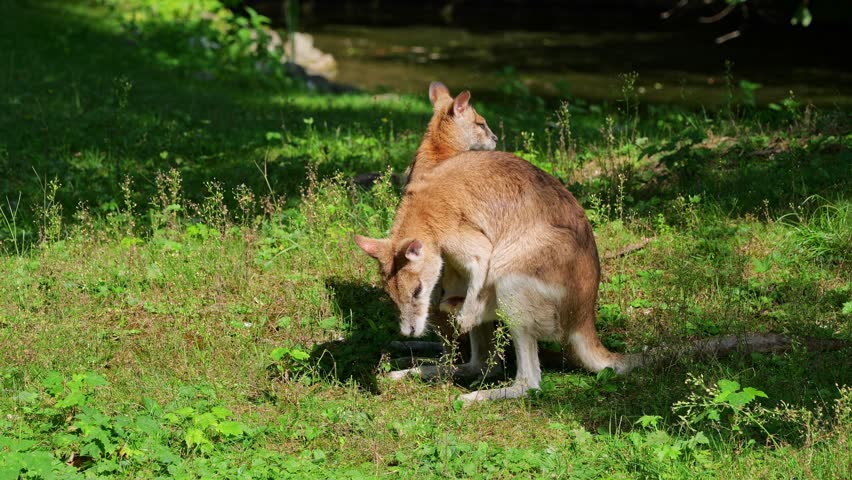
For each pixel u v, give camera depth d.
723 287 12.37
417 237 10.14
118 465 8.35
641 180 16.23
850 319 11.36
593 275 10.48
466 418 9.70
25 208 15.48
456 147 14.13
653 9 50.81
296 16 39.00
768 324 11.51
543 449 9.10
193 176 17.42
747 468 8.24
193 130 20.72
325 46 42.69
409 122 21.89
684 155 16.05
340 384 10.49
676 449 8.43
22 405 9.39
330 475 8.47
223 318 11.77
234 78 30.33
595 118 23.80
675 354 10.52
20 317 11.32
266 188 16.48
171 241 13.66
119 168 17.66
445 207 10.20
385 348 11.54
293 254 13.55
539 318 10.20
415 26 49.25
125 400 9.71
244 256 13.09
